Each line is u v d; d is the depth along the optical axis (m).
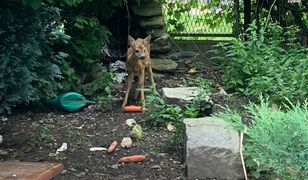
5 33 4.12
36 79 4.36
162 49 6.02
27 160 3.51
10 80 4.16
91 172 3.33
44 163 3.34
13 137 3.95
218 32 6.55
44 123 4.32
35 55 4.32
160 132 4.06
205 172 3.20
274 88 4.40
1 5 4.15
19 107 4.71
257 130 2.97
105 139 3.90
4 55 4.11
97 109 4.71
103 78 5.09
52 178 3.22
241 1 6.49
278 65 4.75
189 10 6.53
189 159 3.20
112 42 6.22
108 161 3.51
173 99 4.38
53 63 4.79
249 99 4.56
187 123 3.47
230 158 3.16
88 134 4.04
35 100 4.55
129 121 4.26
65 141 3.86
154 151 3.66
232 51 5.00
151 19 6.07
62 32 4.82
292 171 2.85
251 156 3.09
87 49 5.07
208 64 6.28
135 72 4.75
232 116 3.26
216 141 3.22
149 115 4.26
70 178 3.23
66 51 5.05
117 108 4.73
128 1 6.11
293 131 2.82
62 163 3.45
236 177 3.17
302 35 6.27
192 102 4.32
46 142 3.83
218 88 5.12
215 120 3.51
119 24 6.26
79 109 4.72
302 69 4.57
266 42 5.41
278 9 6.32
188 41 6.42
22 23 4.20
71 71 4.91
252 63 4.86
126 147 3.73
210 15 6.53
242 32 6.45
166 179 3.22
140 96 4.94
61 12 5.09
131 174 3.30
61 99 4.65
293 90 4.32
